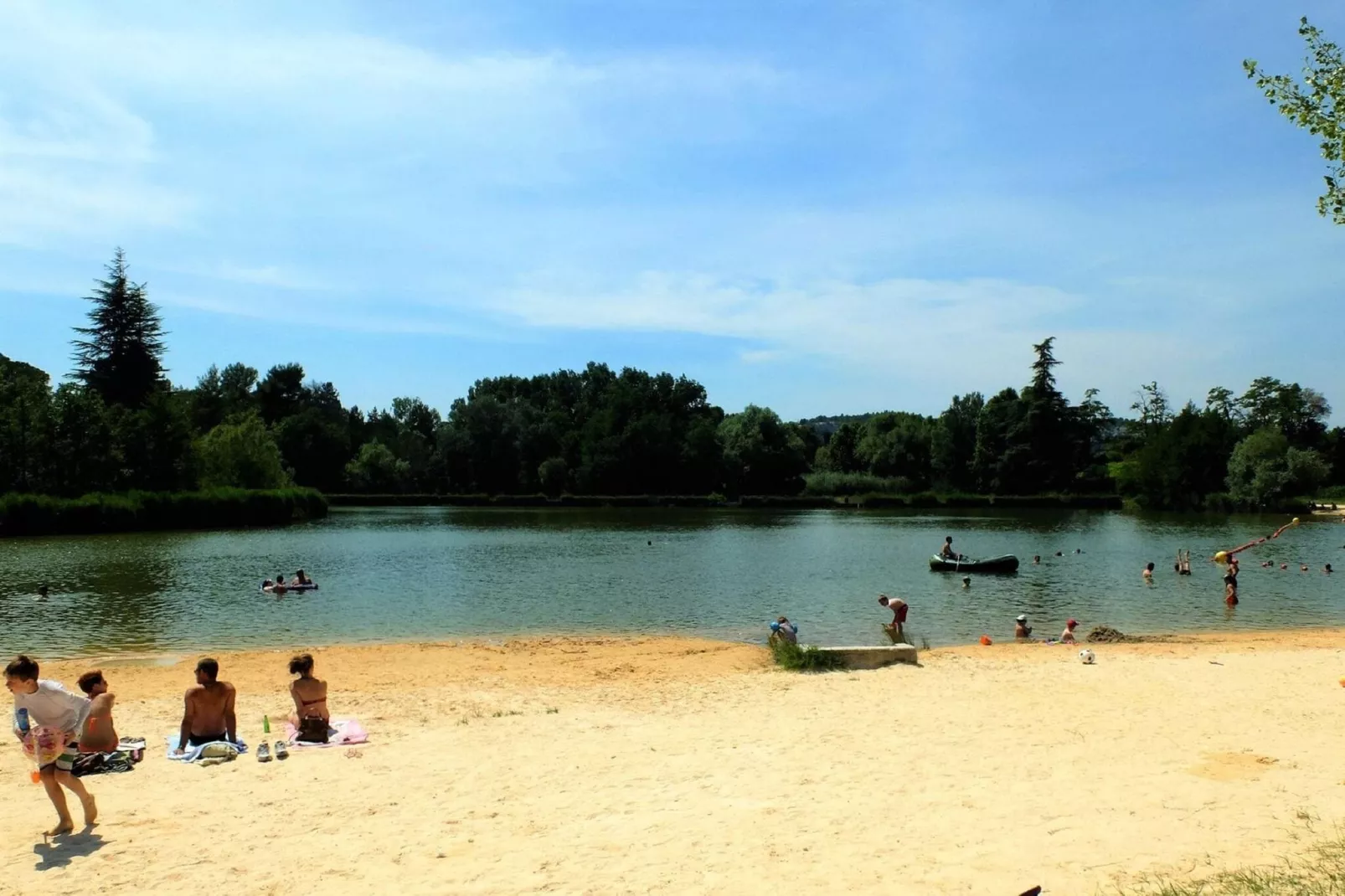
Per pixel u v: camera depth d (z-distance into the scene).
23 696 8.81
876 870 7.57
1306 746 11.88
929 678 17.64
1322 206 11.81
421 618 28.38
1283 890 6.59
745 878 7.51
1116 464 116.62
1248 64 12.30
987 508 103.50
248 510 76.06
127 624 26.91
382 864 8.06
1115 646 22.52
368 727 13.98
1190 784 9.98
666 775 11.03
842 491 124.38
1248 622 27.84
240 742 12.55
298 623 27.30
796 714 14.66
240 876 7.83
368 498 112.62
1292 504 89.94
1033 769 10.95
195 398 117.88
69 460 71.31
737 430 129.50
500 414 126.38
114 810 9.72
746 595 33.88
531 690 17.25
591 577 39.50
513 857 8.20
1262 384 125.25
